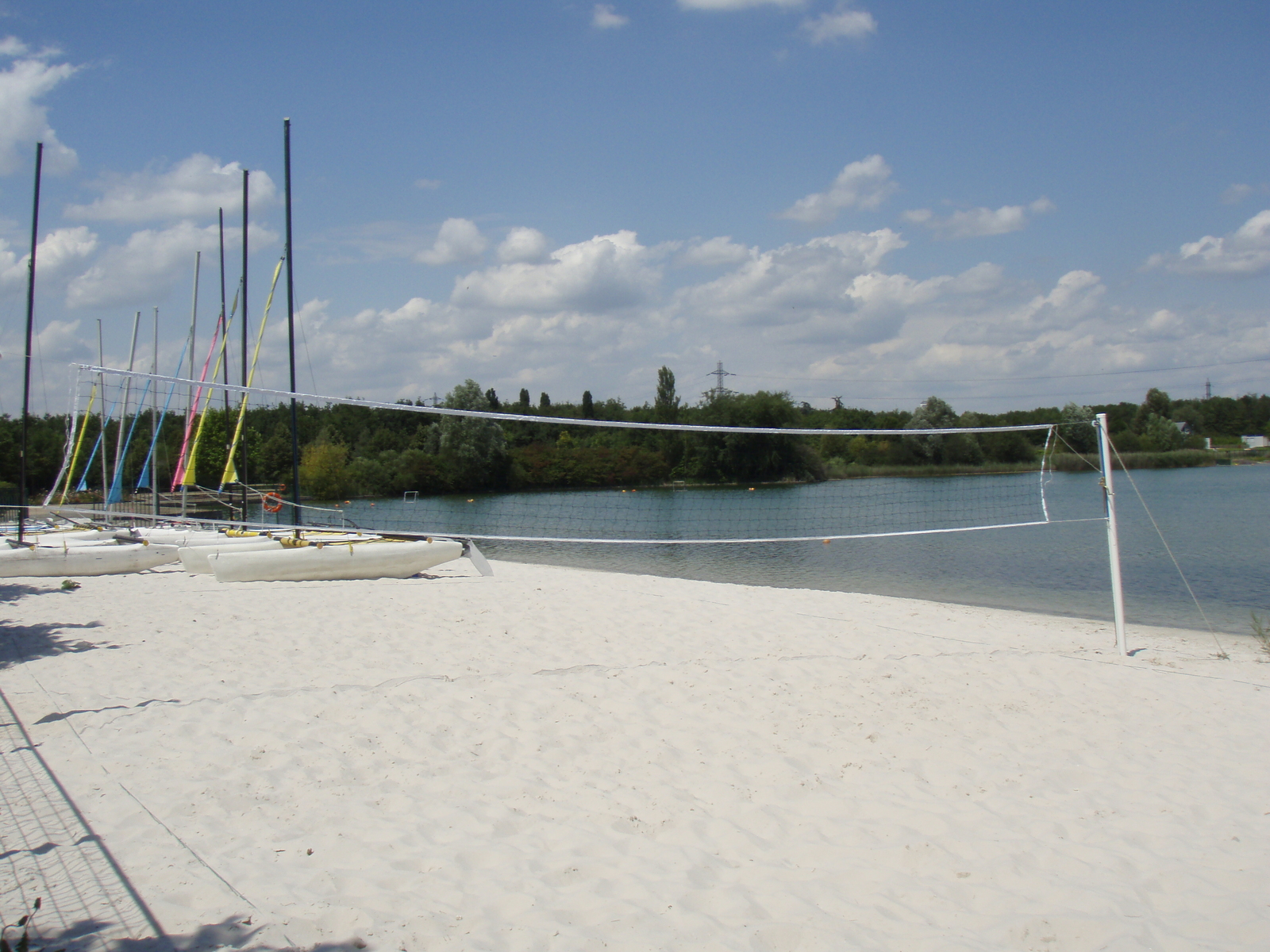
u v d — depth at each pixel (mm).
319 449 38000
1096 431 8719
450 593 11055
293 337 17109
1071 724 5914
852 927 3307
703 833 4215
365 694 6277
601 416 68562
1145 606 12789
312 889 3467
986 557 18938
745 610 9961
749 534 24562
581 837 4117
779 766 5125
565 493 41344
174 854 3740
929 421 49906
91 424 29328
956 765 5176
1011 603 13242
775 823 4344
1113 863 3926
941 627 9602
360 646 7957
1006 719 6004
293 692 6324
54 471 33500
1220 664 7973
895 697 6445
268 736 5391
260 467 32188
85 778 4676
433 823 4250
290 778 4766
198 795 4465
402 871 3686
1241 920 3408
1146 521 25500
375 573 12672
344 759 5078
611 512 31250
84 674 6895
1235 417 76438
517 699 6273
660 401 65688
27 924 3051
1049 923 3346
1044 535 23016
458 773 4938
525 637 8375
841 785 4859
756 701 6312
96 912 3174
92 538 15352
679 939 3170
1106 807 4586
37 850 3766
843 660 7449
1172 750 5445
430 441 43656
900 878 3768
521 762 5137
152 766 4879
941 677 6961
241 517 20297
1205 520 25672
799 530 25203
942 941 3213
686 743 5500
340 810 4375
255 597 10594
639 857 3916
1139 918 3424
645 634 8562
